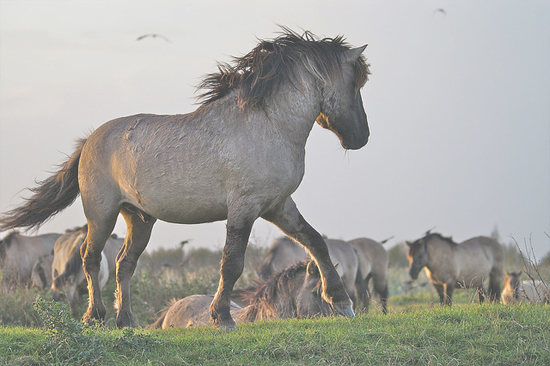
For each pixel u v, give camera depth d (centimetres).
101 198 1459
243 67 1345
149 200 1373
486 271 3603
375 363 1045
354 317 1362
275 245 2830
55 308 1148
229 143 1286
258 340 1150
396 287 4528
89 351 1082
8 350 1145
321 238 1437
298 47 1343
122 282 1521
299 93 1319
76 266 2531
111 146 1442
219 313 1265
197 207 1332
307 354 1084
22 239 3347
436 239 3525
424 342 1116
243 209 1270
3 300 2566
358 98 1405
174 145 1335
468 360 1039
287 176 1295
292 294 1552
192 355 1102
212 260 3362
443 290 3578
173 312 1805
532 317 1223
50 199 1590
